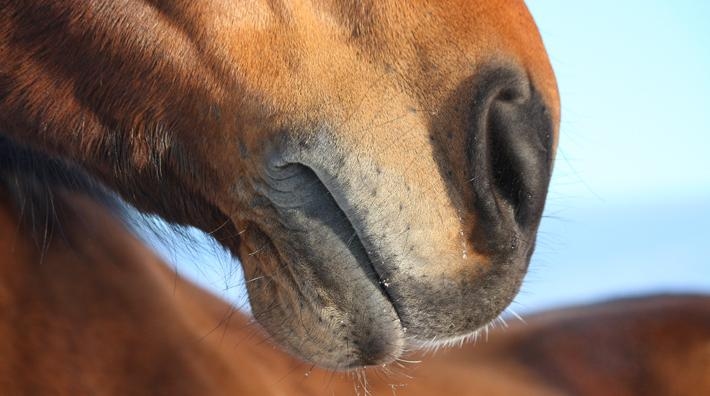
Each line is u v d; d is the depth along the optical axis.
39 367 1.50
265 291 1.48
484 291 1.43
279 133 1.45
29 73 1.49
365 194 1.44
